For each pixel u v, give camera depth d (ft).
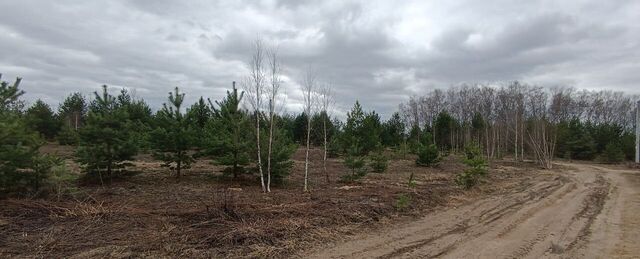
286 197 36.55
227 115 45.65
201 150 46.96
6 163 28.50
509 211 36.99
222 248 21.27
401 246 24.03
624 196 50.60
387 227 28.89
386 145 120.16
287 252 21.76
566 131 155.12
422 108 193.26
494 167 97.60
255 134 44.01
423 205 37.50
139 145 43.19
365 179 55.77
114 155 40.55
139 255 19.63
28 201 28.32
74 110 106.11
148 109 88.38
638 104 126.62
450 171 75.72
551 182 65.41
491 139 160.04
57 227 23.29
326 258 21.24
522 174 81.20
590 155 152.66
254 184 45.16
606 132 155.22
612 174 87.15
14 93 30.99
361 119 82.33
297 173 60.03
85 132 39.06
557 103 155.33
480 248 24.27
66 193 32.14
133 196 34.22
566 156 154.51
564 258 22.72
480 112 169.68
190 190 38.45
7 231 22.20
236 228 24.07
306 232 25.25
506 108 158.71
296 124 106.63
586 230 29.86
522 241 26.18
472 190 49.19
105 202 30.71
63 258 18.72
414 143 115.44
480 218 33.32
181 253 20.22
